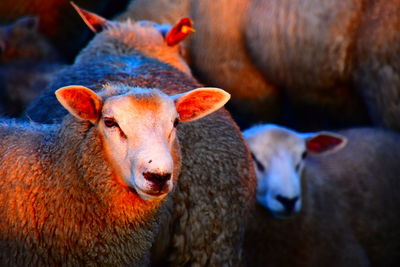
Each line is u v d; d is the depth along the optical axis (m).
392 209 13.36
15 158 7.67
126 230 7.64
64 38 18.31
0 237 7.51
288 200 10.98
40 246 7.50
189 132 9.12
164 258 9.19
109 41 10.62
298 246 11.52
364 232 13.06
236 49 15.18
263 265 11.37
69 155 7.48
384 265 13.34
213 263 9.20
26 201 7.52
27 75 14.40
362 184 13.24
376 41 12.98
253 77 15.32
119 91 7.53
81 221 7.51
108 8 18.41
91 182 7.39
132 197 7.49
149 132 7.07
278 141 11.49
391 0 12.76
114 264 7.69
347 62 13.59
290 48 14.17
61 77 9.96
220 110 9.81
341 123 15.00
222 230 9.25
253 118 15.81
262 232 11.35
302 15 13.81
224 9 15.02
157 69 9.88
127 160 7.09
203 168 9.12
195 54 15.67
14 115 12.87
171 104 7.33
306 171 12.43
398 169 13.62
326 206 12.21
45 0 18.17
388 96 13.15
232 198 9.37
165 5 15.70
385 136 13.82
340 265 11.88
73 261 7.55
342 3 13.27
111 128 7.20
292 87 14.71
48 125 8.27
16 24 15.69
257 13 14.57
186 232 9.05
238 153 9.59
